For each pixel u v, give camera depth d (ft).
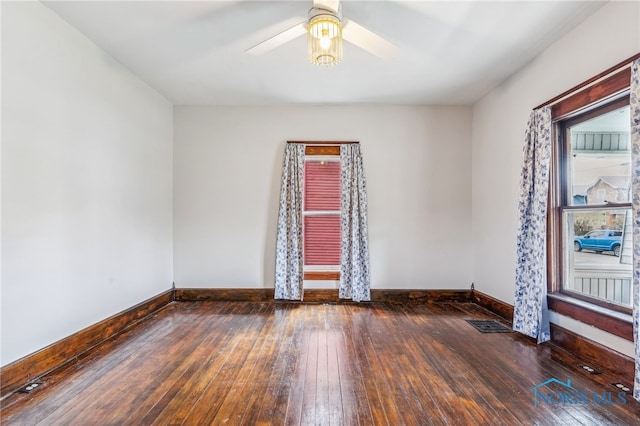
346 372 7.84
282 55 10.03
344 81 11.91
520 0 7.43
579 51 8.39
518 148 11.03
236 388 7.13
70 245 8.67
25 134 7.38
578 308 8.47
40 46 7.71
